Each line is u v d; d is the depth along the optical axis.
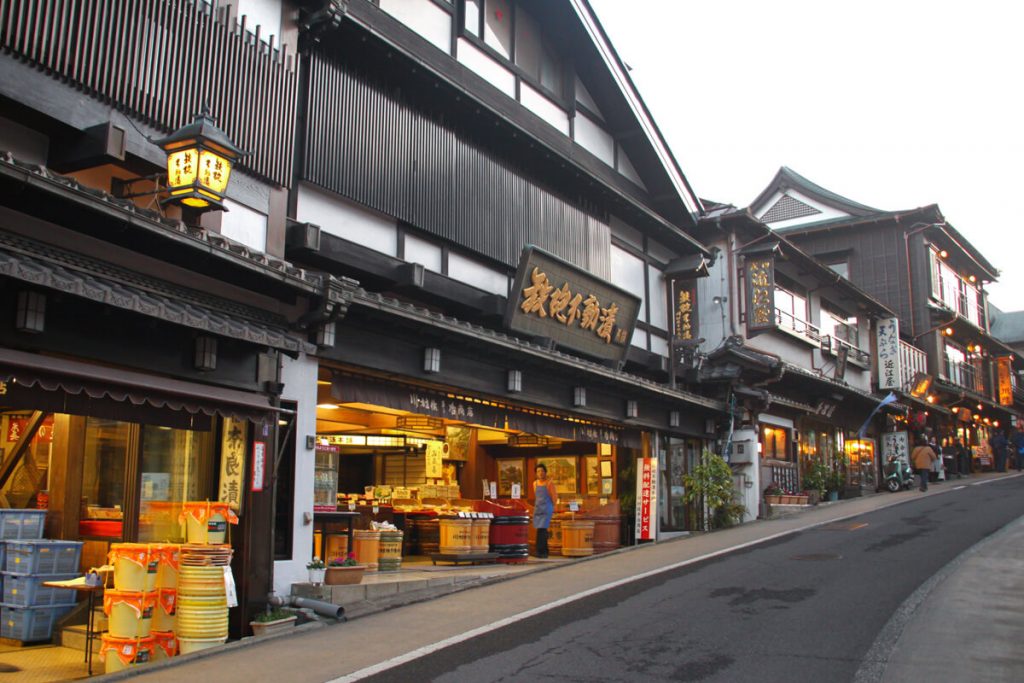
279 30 11.12
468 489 21.20
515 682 7.00
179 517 10.02
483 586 11.95
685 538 17.92
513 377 14.57
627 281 20.14
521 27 17.69
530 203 16.25
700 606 9.95
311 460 10.84
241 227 10.20
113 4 8.79
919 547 14.30
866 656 7.59
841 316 31.88
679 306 21.89
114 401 8.22
